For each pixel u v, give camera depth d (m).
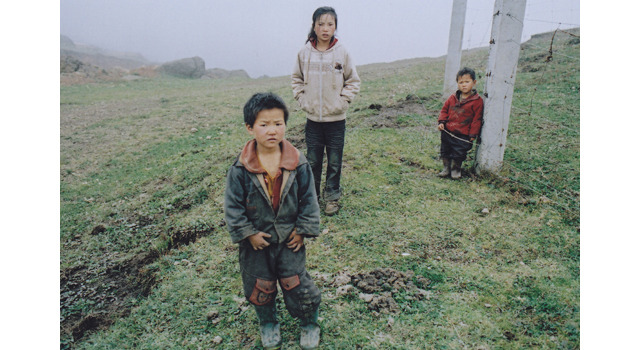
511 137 5.45
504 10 4.00
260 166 2.13
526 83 8.12
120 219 4.80
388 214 3.90
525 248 3.25
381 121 6.82
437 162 5.04
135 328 2.77
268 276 2.26
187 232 4.07
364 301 2.74
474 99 4.29
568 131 5.43
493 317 2.54
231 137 7.52
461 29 7.15
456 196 4.16
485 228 3.57
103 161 6.95
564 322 2.47
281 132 2.10
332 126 3.86
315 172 4.09
